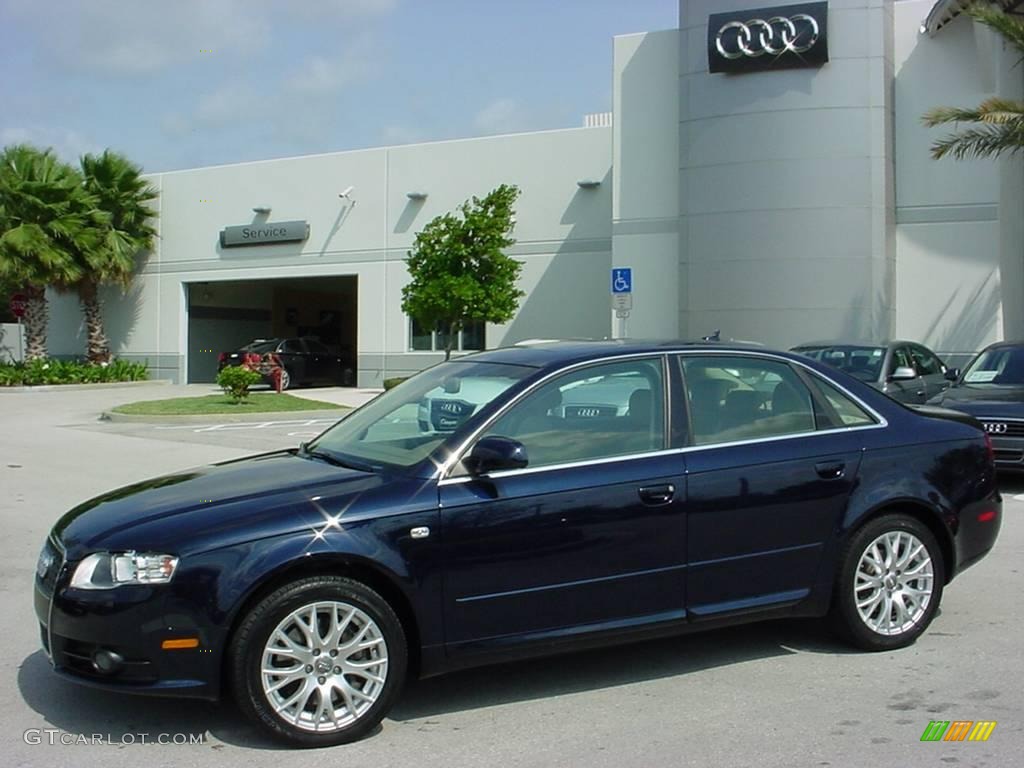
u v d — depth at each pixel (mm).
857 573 5738
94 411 23516
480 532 4863
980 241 22188
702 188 22922
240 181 32031
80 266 31703
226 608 4461
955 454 6035
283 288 38312
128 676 4492
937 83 22453
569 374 5383
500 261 23859
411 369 29281
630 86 24719
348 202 30109
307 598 4582
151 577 4484
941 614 6629
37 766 4422
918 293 22656
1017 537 9039
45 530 9734
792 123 22078
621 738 4680
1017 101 20828
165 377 33812
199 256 32938
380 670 4707
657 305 24484
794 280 22125
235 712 5062
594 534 5070
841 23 21859
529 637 4988
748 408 5648
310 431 18594
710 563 5336
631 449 5297
